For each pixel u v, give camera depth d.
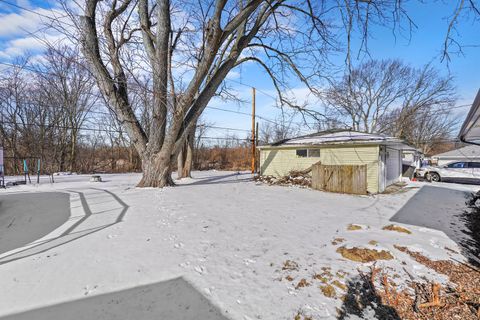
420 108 24.59
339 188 9.23
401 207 6.45
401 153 14.27
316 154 11.66
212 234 3.92
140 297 2.18
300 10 7.78
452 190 9.84
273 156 13.38
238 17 7.46
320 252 3.22
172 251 3.22
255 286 2.38
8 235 3.95
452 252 3.31
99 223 4.55
